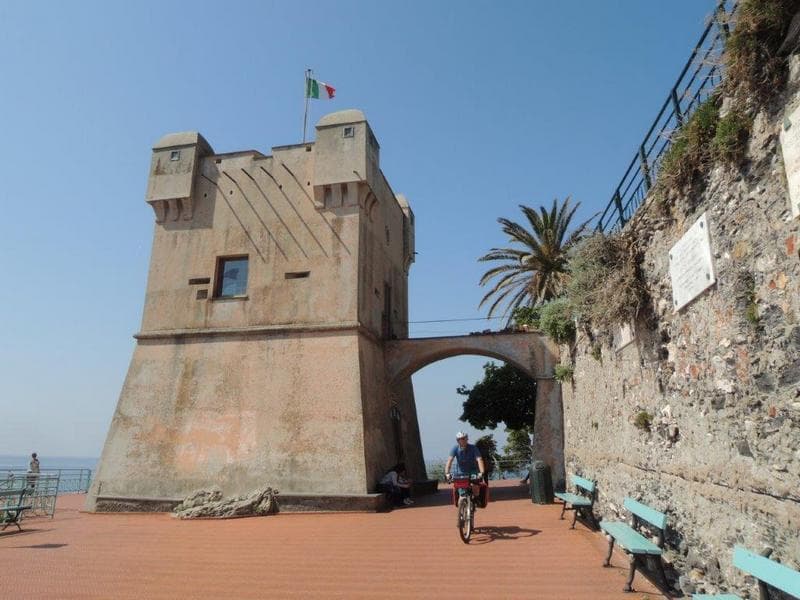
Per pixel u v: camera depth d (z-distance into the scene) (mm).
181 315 20344
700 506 6680
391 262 24469
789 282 4809
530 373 20109
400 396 23906
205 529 13617
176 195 21266
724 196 6023
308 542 11359
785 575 4262
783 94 4887
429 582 7863
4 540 12297
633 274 9055
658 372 8211
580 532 11156
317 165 20234
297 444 17672
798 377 4691
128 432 19016
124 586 8016
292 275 19875
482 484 11055
